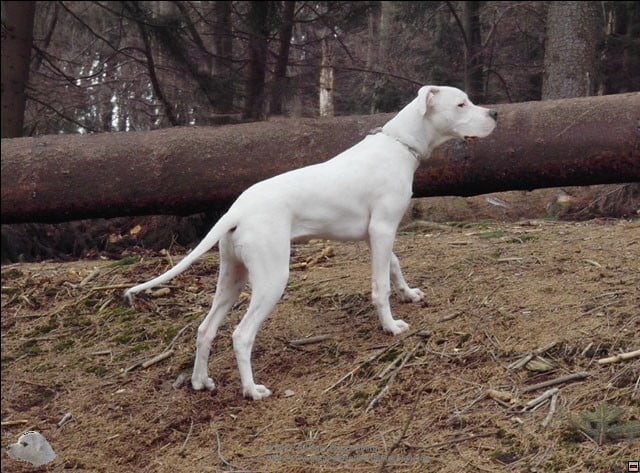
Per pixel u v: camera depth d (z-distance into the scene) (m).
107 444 3.93
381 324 4.07
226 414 3.90
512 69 11.48
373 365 3.91
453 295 4.23
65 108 9.41
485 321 3.98
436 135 4.08
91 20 10.50
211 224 6.35
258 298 3.85
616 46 9.50
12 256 6.53
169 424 3.94
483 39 13.49
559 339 3.77
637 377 3.52
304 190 3.91
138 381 4.26
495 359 3.77
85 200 4.67
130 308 4.78
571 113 4.47
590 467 3.26
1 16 7.44
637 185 5.64
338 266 4.82
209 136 4.68
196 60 8.42
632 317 3.80
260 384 4.00
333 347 4.10
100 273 5.17
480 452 3.41
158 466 3.75
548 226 5.02
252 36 8.65
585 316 3.87
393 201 4.00
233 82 8.12
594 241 4.53
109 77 10.30
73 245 6.73
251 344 3.90
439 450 3.46
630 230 4.64
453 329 3.98
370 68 10.06
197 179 4.66
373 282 4.04
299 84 8.66
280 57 8.97
